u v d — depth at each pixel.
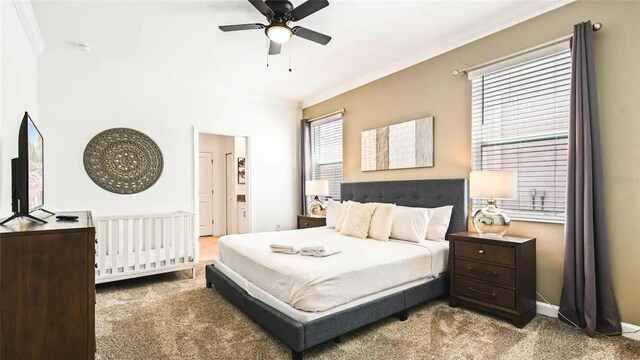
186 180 4.45
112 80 3.90
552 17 2.63
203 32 3.11
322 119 5.20
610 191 2.31
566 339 2.20
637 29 2.22
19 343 1.43
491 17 2.87
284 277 2.18
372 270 2.32
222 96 4.87
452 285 2.83
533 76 2.80
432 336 2.26
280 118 5.52
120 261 3.50
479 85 3.18
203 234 7.11
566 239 2.41
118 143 3.94
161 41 3.30
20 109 2.59
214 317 2.62
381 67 4.07
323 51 3.56
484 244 2.61
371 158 4.29
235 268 2.92
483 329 2.37
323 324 1.98
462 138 3.29
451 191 3.28
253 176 5.21
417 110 3.73
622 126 2.27
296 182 5.70
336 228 3.83
